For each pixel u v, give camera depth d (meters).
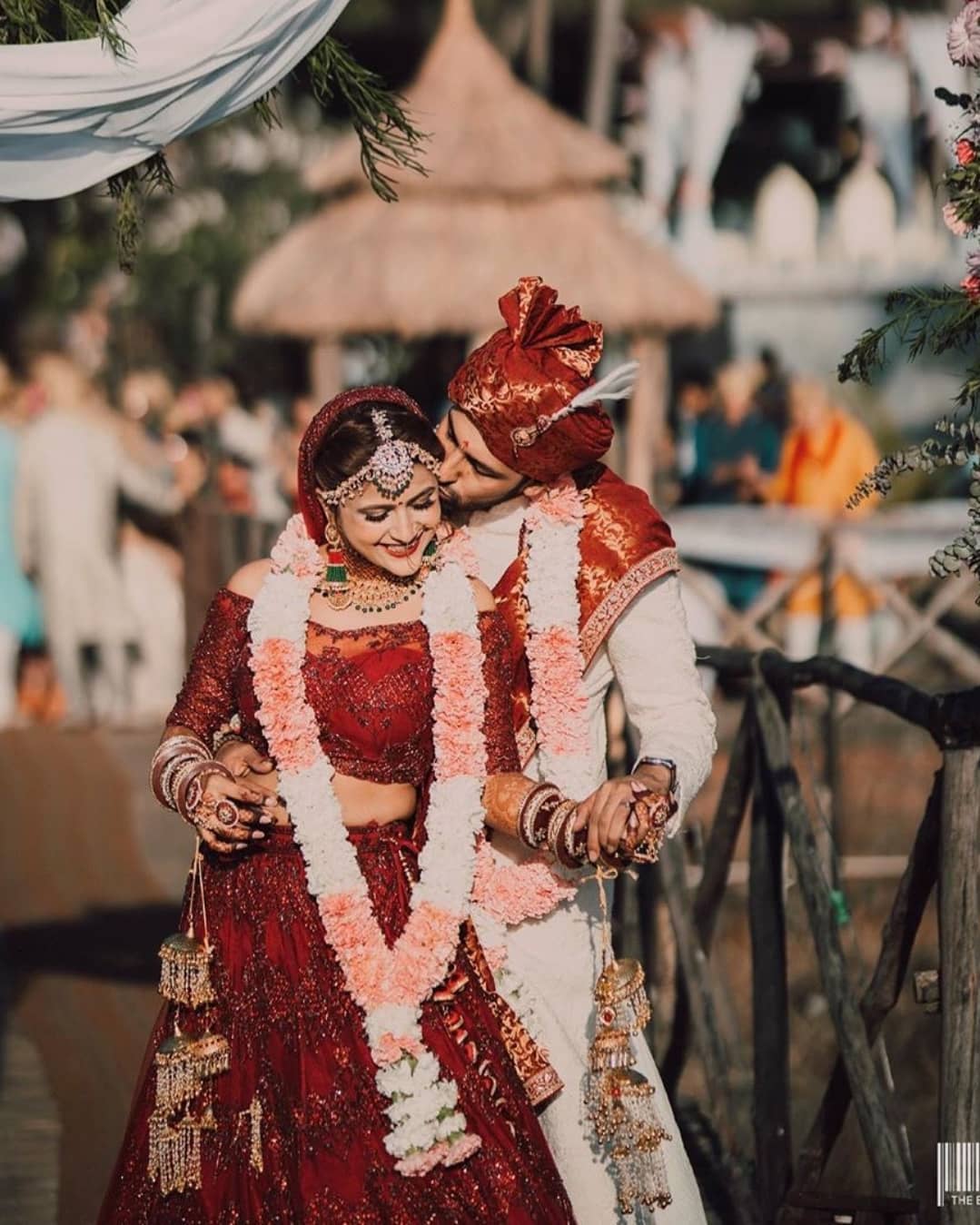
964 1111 4.55
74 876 10.31
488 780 4.27
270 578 4.29
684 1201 4.39
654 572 4.41
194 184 20.83
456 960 4.22
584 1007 4.44
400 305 14.48
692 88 17.70
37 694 15.59
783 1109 5.95
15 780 12.84
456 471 4.46
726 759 9.49
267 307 14.99
